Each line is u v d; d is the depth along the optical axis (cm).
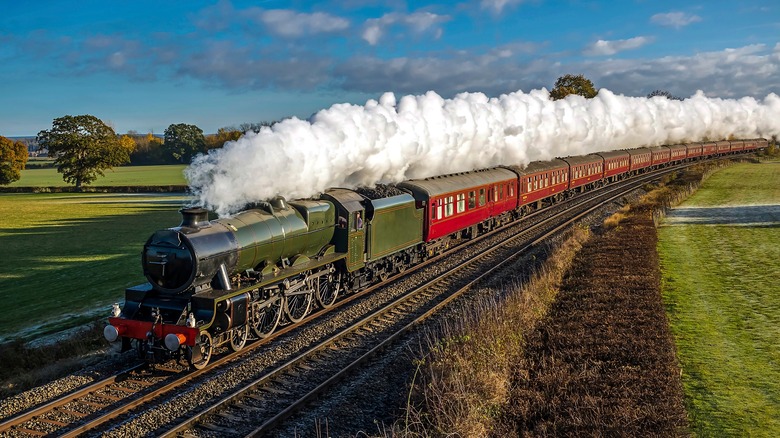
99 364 1195
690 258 2175
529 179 3294
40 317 1777
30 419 946
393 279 1970
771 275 1870
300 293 1441
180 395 1032
